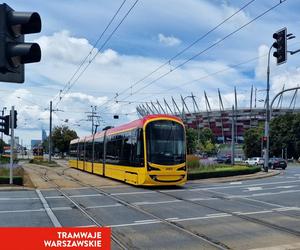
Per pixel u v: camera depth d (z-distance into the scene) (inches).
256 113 6190.9
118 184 1134.4
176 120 1037.8
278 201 760.3
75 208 677.3
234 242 423.5
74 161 2169.0
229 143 6053.2
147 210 649.0
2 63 211.5
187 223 532.1
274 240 431.5
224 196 842.8
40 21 218.4
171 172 997.8
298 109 6122.1
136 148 1035.3
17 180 1087.0
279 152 4239.7
